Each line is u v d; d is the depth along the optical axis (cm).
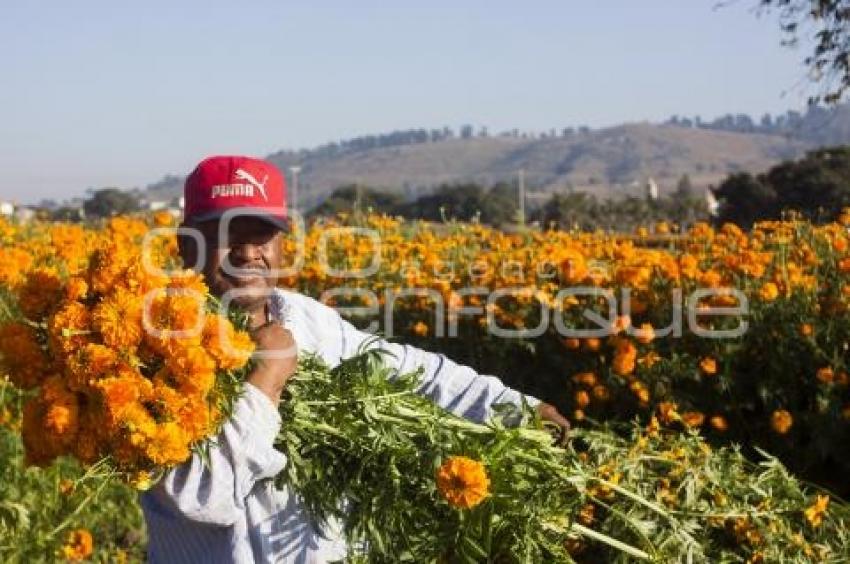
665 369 749
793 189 2467
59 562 587
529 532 308
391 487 300
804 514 430
